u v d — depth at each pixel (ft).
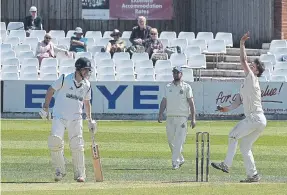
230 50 328.49
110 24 346.54
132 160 188.24
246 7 342.23
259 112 155.43
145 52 305.94
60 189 141.90
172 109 180.75
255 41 342.64
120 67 294.05
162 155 195.93
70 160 187.83
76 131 154.81
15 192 137.90
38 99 273.13
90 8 345.31
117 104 272.92
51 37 310.24
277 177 165.37
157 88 272.92
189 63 303.48
